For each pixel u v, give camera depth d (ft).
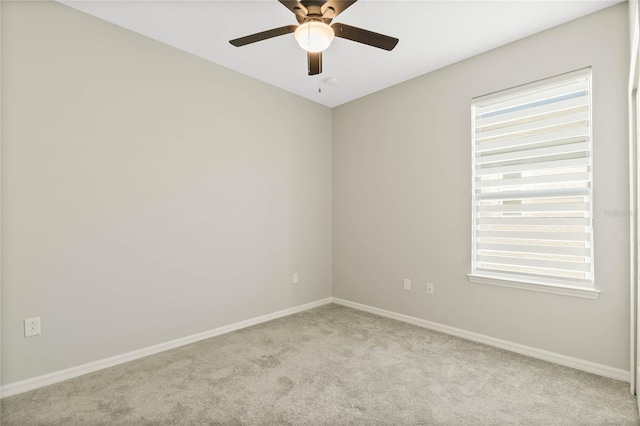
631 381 6.51
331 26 6.13
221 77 10.00
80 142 7.38
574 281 7.75
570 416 5.84
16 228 6.61
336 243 13.41
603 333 7.27
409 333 9.91
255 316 10.89
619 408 6.06
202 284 9.53
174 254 8.94
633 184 6.47
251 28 8.05
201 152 9.52
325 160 13.39
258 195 11.00
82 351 7.41
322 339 9.44
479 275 9.21
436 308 10.20
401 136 11.14
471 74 9.39
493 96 8.95
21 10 6.67
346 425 5.62
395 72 10.39
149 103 8.48
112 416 5.84
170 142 8.87
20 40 6.64
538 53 8.16
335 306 13.01
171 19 7.70
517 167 8.66
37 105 6.84
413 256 10.79
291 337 9.61
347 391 6.66
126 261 8.08
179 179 9.04
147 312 8.43
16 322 6.61
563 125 7.96
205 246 9.60
